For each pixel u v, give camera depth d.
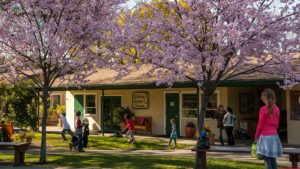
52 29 13.27
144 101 26.92
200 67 11.98
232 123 20.09
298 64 12.48
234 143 20.33
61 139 23.45
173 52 11.38
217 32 10.97
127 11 13.77
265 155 9.03
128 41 12.45
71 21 13.63
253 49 11.61
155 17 12.31
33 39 13.40
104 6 14.31
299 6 11.49
